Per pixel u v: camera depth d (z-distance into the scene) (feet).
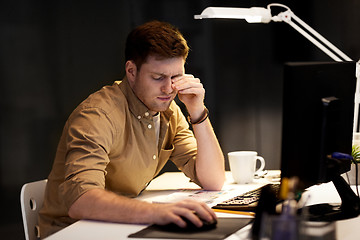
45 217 5.97
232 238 4.21
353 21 11.74
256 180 6.77
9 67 11.14
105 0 11.56
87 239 4.32
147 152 6.14
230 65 12.10
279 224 3.41
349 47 11.82
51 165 11.53
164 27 5.89
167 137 6.76
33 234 5.88
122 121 5.85
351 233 4.26
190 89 6.10
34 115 11.35
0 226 11.20
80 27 11.46
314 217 4.70
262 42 12.08
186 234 4.32
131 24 11.71
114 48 11.71
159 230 4.46
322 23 11.89
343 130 5.10
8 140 11.21
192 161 6.54
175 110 6.88
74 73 11.51
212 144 6.34
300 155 4.42
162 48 5.72
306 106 4.41
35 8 11.21
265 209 4.18
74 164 5.22
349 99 5.16
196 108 6.33
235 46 12.07
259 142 12.32
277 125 12.31
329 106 4.65
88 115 5.61
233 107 12.21
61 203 5.92
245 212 5.00
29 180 11.39
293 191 3.57
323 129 4.67
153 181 7.11
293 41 12.03
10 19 11.08
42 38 11.29
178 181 7.01
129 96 6.06
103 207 4.84
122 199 4.90
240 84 12.16
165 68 5.78
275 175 7.06
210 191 6.20
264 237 3.47
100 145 5.45
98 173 5.24
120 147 5.89
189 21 11.93
